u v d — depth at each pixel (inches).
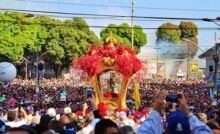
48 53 4805.6
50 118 467.5
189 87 3284.9
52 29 4830.2
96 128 301.4
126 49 1218.0
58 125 445.1
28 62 4537.4
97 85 1216.8
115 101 1210.6
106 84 1224.8
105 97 1210.6
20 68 5073.8
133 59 1203.9
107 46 1225.4
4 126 386.9
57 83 3535.9
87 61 1198.9
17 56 4456.2
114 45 1242.0
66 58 4938.5
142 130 309.3
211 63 3501.5
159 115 314.5
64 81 3762.3
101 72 1210.0
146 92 2487.7
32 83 3521.2
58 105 1422.2
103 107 1003.3
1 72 973.8
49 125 444.5
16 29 4468.5
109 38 1244.5
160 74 6067.9
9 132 252.1
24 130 252.8
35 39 4638.3
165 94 315.6
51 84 3417.8
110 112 1120.8
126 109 1170.0
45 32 4776.1
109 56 1196.5
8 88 2511.1
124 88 1211.2
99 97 1211.9
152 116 312.8
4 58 4468.5
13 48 4424.2
